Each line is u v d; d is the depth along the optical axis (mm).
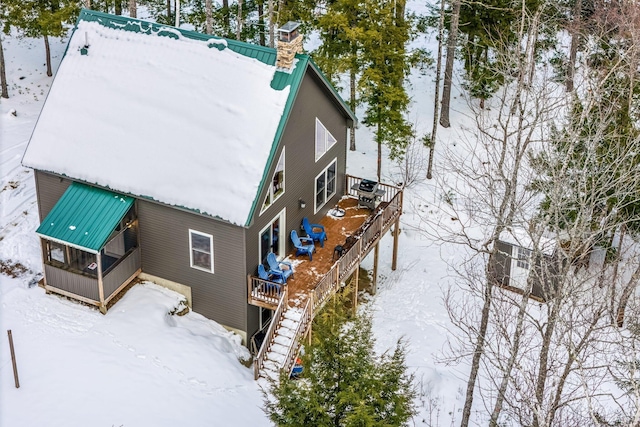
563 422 22562
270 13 33719
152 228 25688
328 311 20031
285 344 24297
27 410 20859
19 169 33375
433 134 34688
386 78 33156
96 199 25516
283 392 17828
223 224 24266
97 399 21500
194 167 24578
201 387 22891
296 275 26391
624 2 30812
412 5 47469
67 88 27062
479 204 29562
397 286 30891
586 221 17875
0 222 30203
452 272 31297
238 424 21891
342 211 30250
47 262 25562
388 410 17547
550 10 37875
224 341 25453
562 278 17750
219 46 25969
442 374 25734
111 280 25078
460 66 42531
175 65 26062
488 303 20781
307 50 43094
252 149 24219
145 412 21344
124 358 23219
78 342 23672
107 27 27469
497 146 35531
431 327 28391
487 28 36562
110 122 26047
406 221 33969
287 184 26422
